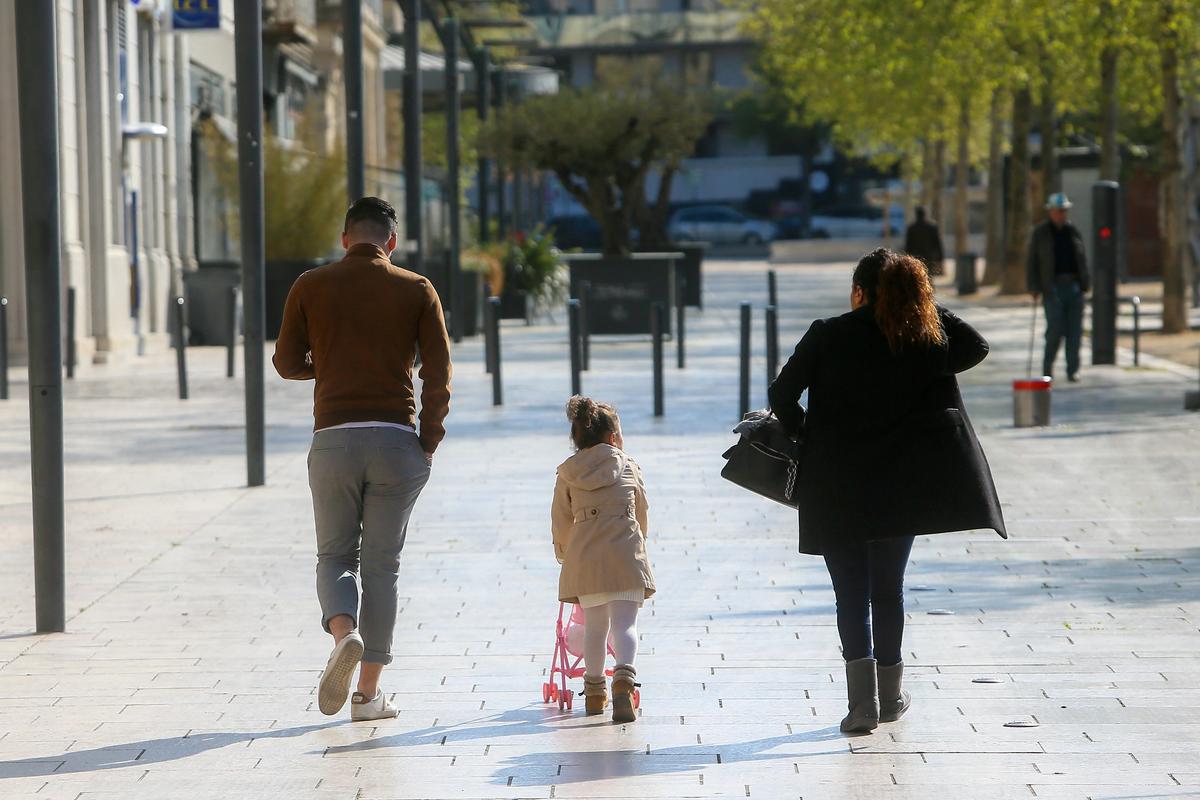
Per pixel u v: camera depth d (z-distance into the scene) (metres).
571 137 100.81
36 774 17.73
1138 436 45.75
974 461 19.20
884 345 19.27
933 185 175.88
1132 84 96.94
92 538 32.25
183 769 17.89
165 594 27.16
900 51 102.81
